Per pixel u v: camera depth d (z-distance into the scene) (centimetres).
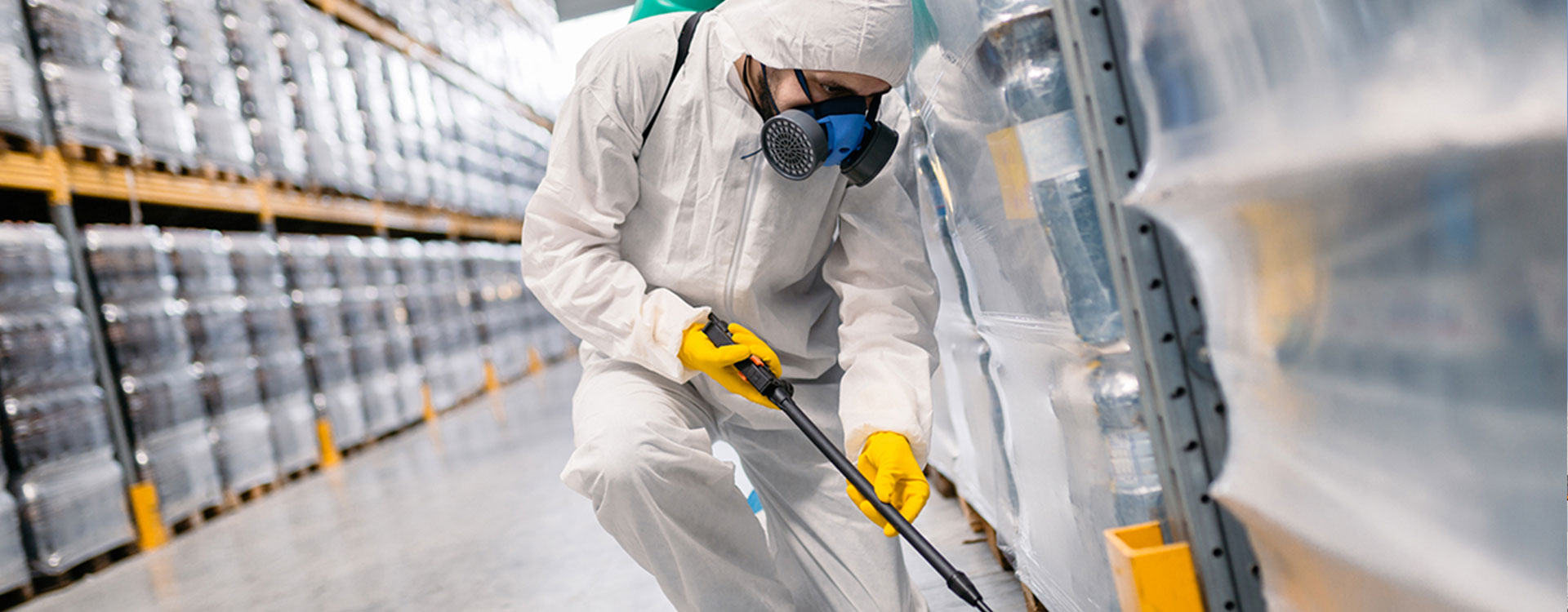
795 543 194
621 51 167
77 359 389
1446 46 70
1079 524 149
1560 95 63
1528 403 69
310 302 584
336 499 471
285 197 583
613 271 170
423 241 952
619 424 162
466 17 922
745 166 167
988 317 180
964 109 160
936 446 281
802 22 146
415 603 283
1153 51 101
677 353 162
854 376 171
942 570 141
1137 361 114
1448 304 74
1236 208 93
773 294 183
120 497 400
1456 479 76
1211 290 104
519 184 1026
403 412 686
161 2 471
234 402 481
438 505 421
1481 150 68
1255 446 101
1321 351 88
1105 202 112
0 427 353
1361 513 87
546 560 307
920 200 218
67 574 373
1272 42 83
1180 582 111
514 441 574
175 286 455
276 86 569
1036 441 164
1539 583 72
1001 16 132
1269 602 109
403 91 751
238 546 396
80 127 402
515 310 1023
